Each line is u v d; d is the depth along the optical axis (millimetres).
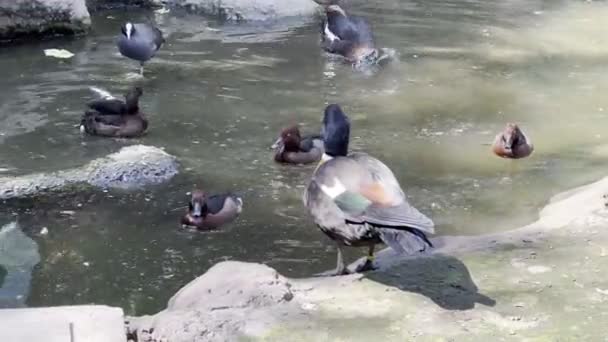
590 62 9617
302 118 8312
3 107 8438
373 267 6125
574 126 8234
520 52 9883
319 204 5977
